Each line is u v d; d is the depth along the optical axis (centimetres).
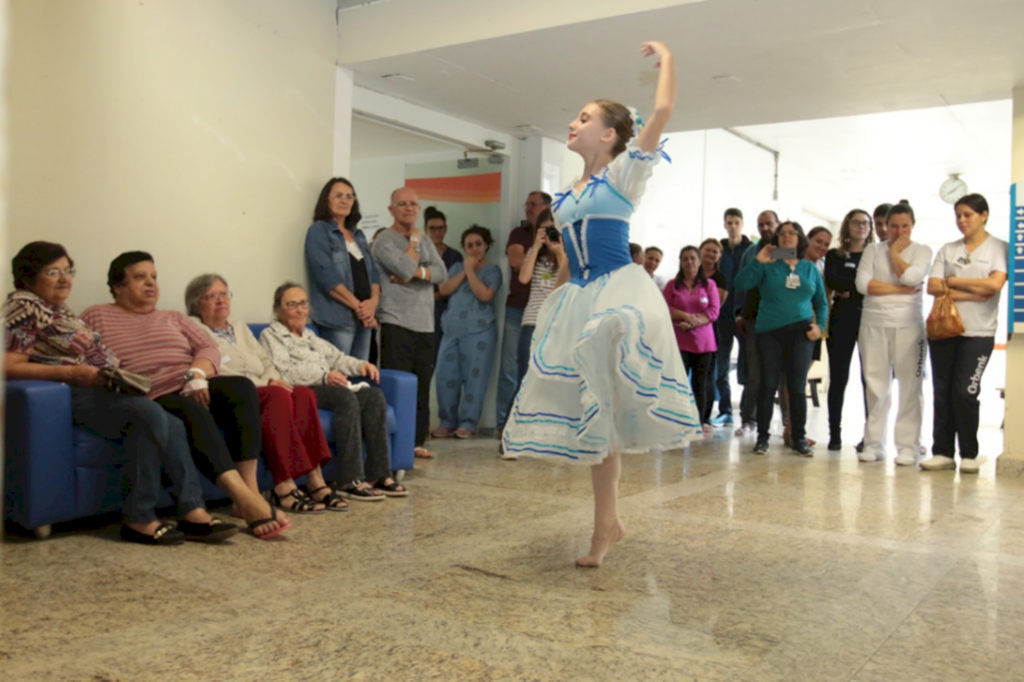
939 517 381
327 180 518
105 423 305
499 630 216
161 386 340
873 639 216
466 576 266
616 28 455
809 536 335
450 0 485
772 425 786
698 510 383
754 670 193
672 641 211
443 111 621
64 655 193
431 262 545
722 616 232
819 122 964
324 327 485
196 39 436
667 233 864
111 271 349
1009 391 525
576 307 270
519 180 694
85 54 387
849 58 490
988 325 524
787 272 579
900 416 563
